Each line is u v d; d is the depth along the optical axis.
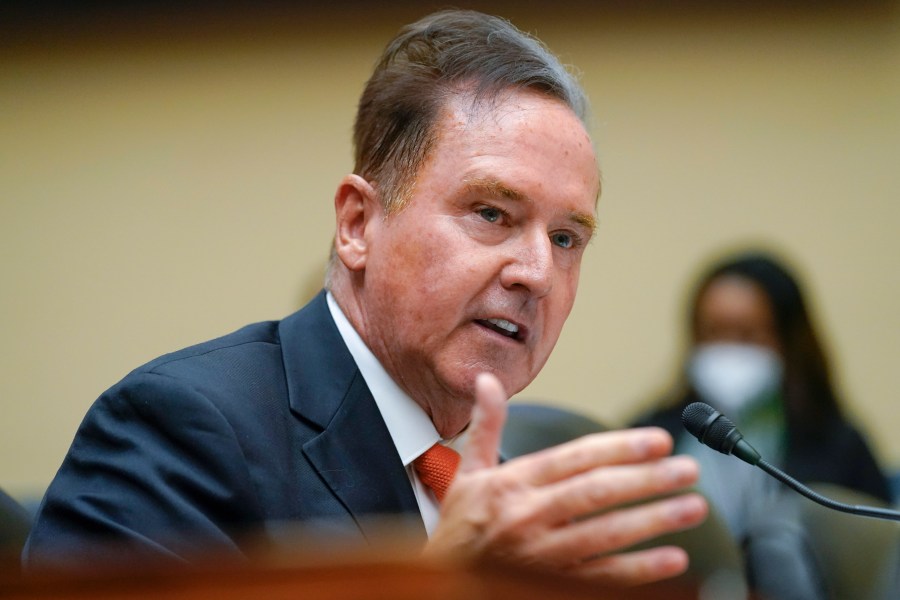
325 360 5.24
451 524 3.35
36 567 2.28
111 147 13.37
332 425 5.04
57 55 13.39
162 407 4.67
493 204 5.01
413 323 5.07
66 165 13.38
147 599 2.17
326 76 13.18
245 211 13.25
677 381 10.38
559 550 3.25
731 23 13.05
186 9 13.30
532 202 5.02
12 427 13.27
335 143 13.18
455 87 5.18
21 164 13.38
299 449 4.94
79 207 13.37
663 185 13.11
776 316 10.15
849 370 12.91
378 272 5.19
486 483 3.33
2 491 5.54
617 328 13.01
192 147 13.31
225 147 13.27
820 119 13.05
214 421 4.65
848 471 10.02
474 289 4.99
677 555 3.27
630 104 13.09
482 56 5.23
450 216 5.04
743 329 10.16
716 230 13.07
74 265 13.34
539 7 13.05
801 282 10.31
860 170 13.02
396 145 5.21
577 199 5.14
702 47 13.07
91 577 2.16
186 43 13.31
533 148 5.07
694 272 13.02
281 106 13.23
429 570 2.21
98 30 13.36
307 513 4.78
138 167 13.34
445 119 5.12
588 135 5.32
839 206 13.03
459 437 5.66
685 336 10.49
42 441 13.25
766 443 10.11
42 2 13.34
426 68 5.25
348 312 5.39
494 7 13.03
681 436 9.95
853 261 13.01
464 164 5.03
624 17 13.05
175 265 13.27
